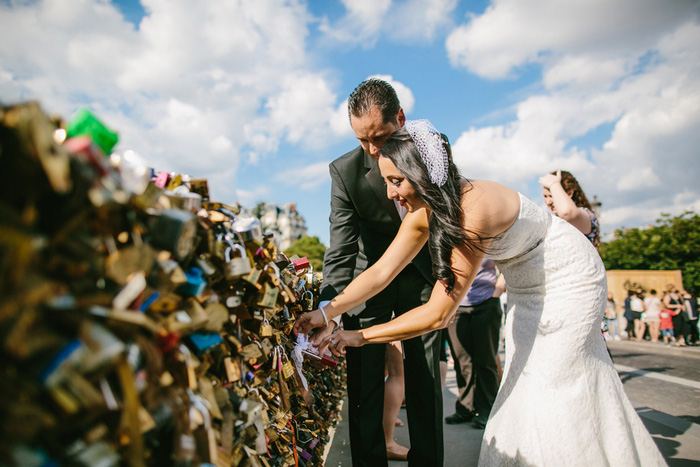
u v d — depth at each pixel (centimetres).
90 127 67
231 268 105
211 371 104
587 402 172
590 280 181
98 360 52
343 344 192
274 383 165
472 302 396
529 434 176
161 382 70
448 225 167
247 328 132
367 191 249
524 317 189
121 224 66
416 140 167
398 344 309
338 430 369
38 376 49
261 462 122
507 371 196
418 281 261
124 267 63
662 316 1360
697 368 790
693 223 2884
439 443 246
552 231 186
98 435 56
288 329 183
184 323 79
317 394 274
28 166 49
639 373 697
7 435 46
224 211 114
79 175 51
